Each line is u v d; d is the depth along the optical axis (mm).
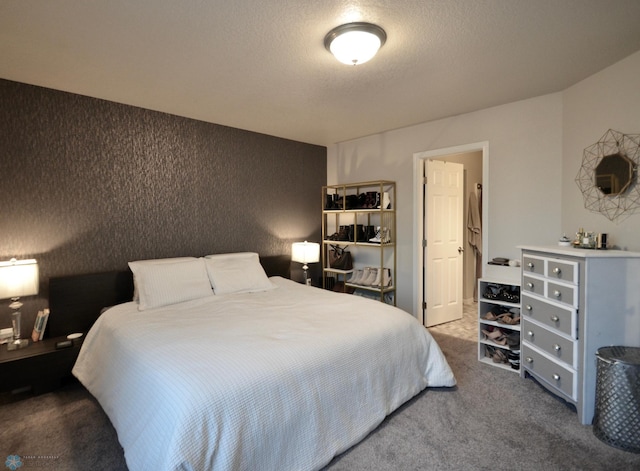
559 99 2848
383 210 3857
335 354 1887
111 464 1745
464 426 2039
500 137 3170
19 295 2406
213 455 1349
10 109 2547
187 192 3498
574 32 1932
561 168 2848
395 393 2174
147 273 2824
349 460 1761
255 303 2812
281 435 1557
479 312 3027
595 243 2314
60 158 2758
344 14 1750
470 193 5117
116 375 1908
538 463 1721
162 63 2289
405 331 2348
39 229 2678
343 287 4305
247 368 1610
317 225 4770
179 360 1677
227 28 1875
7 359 2264
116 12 1722
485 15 1763
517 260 3068
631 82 2191
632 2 1663
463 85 2684
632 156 2189
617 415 1829
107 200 2996
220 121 3635
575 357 2098
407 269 3953
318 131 4066
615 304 2023
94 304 2859
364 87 2707
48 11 1709
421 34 1943
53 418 2164
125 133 3088
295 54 2170
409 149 3879
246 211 3996
